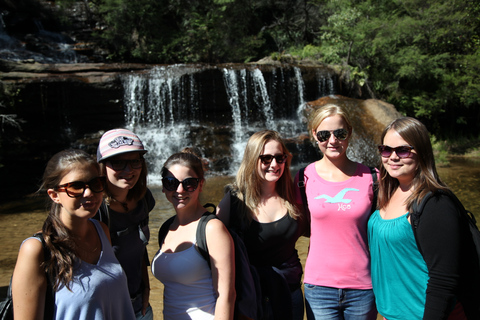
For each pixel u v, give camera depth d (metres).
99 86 13.40
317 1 24.50
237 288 2.37
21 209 9.05
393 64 19.16
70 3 22.70
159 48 20.47
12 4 21.58
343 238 2.61
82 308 1.89
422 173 2.18
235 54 21.78
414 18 19.45
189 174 2.40
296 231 2.72
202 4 22.28
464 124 20.05
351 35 18.98
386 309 2.28
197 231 2.33
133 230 2.56
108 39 21.00
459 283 1.98
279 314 2.55
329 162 2.82
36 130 12.52
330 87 17.78
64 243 1.91
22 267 1.83
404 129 2.22
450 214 2.00
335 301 2.62
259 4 25.75
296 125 15.71
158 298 4.44
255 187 2.71
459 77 18.45
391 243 2.22
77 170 1.96
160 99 14.25
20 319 1.80
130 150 2.36
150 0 20.14
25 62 13.80
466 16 19.00
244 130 14.54
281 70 16.33
